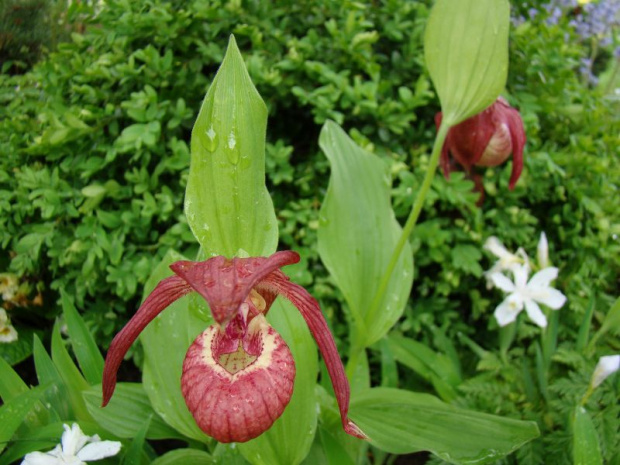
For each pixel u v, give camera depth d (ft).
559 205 1.35
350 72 1.23
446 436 0.78
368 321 0.93
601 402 0.94
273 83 1.11
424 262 1.20
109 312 1.15
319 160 1.19
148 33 1.16
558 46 1.30
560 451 0.92
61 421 0.79
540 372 1.04
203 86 1.19
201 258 0.76
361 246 0.95
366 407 0.87
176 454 0.82
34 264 1.14
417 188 1.15
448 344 1.17
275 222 0.71
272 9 1.23
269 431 0.77
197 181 0.69
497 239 1.12
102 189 1.09
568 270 1.30
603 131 1.38
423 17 1.24
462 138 1.04
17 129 1.26
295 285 0.65
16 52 1.57
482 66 0.75
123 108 1.14
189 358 0.66
